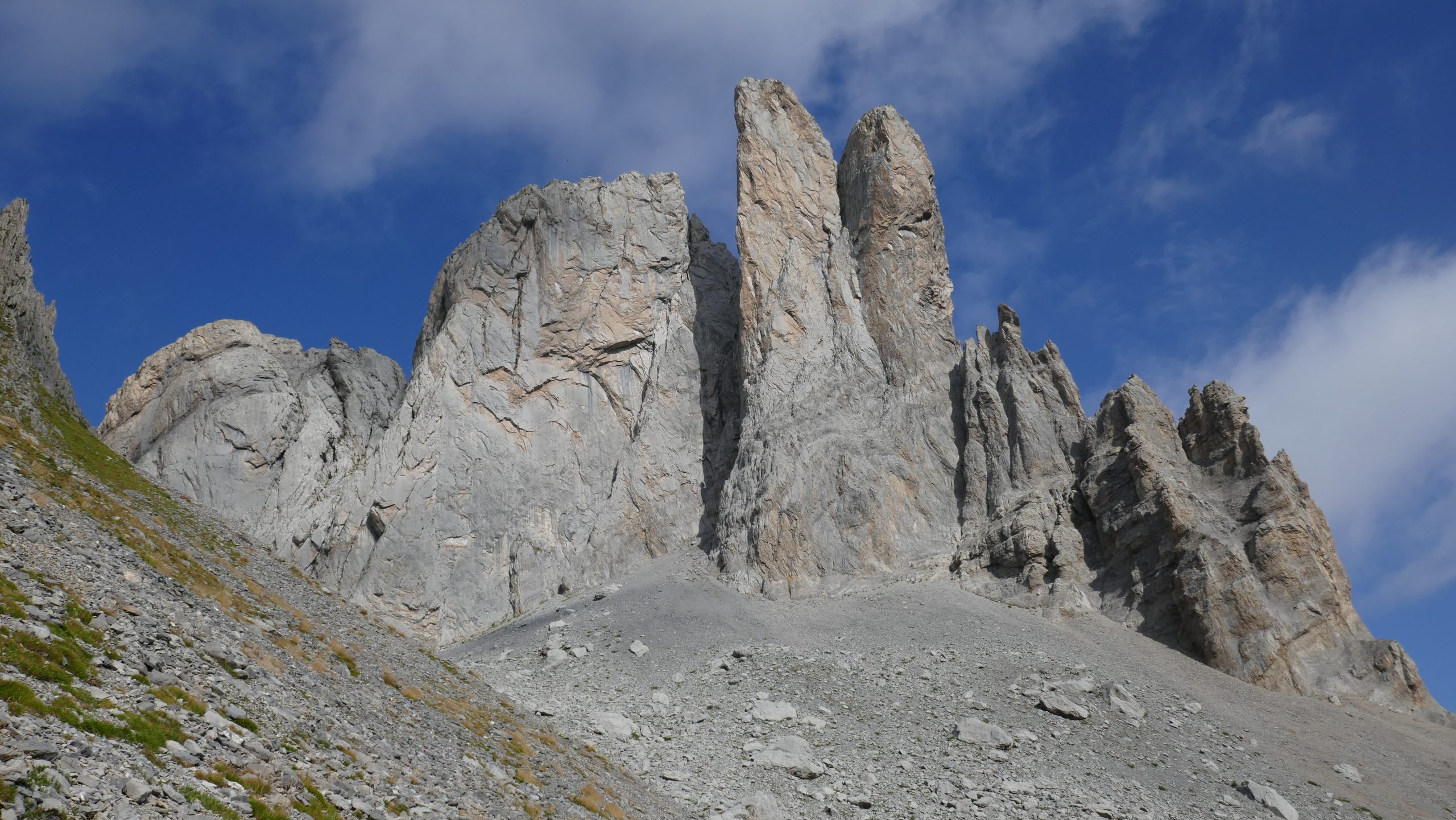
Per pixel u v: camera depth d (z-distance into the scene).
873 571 96.44
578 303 124.81
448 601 105.88
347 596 103.75
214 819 17.70
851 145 129.25
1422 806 61.62
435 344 121.12
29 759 16.19
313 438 122.38
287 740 24.28
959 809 52.56
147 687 22.02
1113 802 55.69
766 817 47.69
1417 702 77.19
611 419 121.44
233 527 59.81
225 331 130.38
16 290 68.56
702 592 91.19
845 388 111.31
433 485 111.06
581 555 109.25
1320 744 69.12
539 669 75.00
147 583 30.31
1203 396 100.06
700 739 60.00
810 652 76.25
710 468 115.62
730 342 125.81
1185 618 83.69
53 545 28.42
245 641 30.66
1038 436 103.94
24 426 51.38
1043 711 67.44
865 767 57.38
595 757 49.19
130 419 124.25
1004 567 94.50
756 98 130.12
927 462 106.75
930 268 119.38
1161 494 91.38
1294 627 81.88
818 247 122.94
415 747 31.17
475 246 130.00
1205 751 65.06
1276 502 88.25
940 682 70.94
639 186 132.38
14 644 20.22
